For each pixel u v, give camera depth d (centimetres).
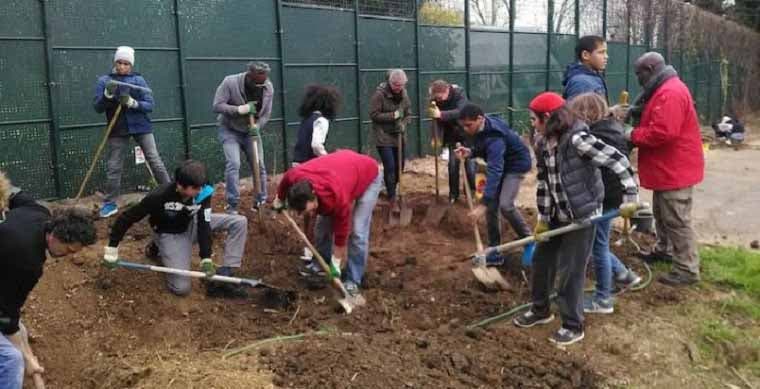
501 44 1550
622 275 607
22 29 777
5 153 771
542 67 1688
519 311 565
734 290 618
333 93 686
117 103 731
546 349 496
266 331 522
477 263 579
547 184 497
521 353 488
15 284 369
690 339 526
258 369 442
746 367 504
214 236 668
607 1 1916
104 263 516
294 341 492
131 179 889
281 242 698
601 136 526
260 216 718
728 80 2636
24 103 783
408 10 1302
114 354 489
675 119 579
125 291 551
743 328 550
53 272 553
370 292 606
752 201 1032
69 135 826
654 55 603
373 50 1231
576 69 614
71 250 384
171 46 923
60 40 809
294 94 1094
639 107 632
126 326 523
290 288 609
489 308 577
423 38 1336
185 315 542
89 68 839
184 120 945
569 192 476
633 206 458
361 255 588
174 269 531
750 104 2798
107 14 852
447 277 648
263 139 1050
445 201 877
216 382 421
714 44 2477
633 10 2028
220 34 982
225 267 577
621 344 509
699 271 646
